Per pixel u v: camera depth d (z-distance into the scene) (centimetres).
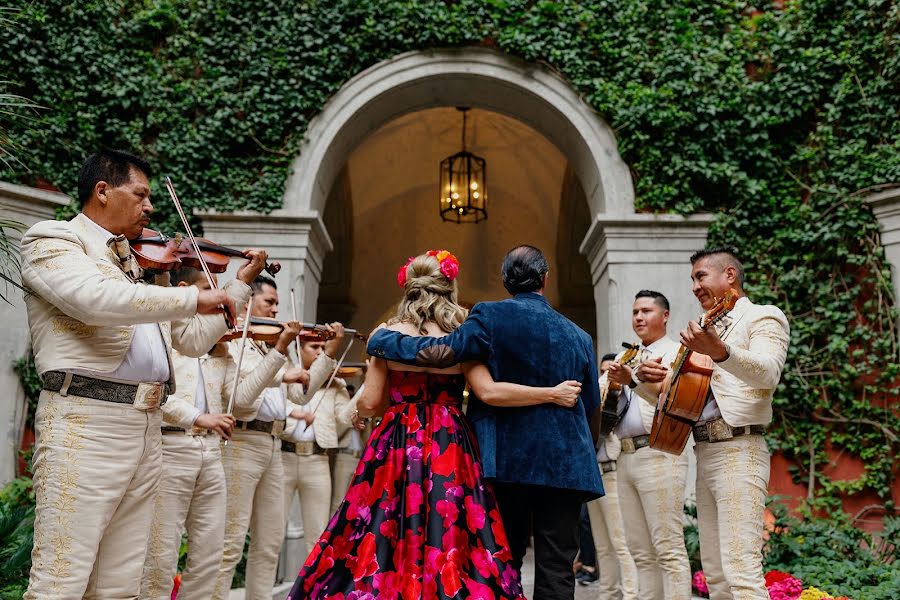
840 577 538
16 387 678
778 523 619
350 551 257
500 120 1343
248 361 428
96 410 246
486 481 266
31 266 243
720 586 338
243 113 773
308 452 511
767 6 780
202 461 345
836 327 718
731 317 344
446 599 237
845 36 757
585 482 271
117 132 748
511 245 1430
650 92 758
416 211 1452
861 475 696
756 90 761
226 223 746
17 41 712
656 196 752
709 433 329
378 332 281
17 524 421
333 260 1417
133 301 237
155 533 327
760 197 753
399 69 780
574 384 277
